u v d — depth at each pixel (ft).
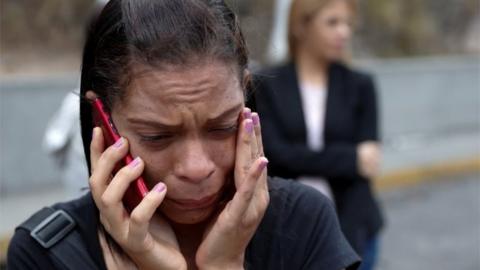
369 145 10.22
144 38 4.27
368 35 46.26
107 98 4.62
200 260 4.85
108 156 4.63
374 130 10.37
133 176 4.52
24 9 37.47
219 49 4.31
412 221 23.98
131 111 4.41
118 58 4.40
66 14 38.09
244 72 4.64
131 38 4.32
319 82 10.43
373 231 9.99
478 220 24.21
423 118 34.65
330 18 10.33
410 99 33.99
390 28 46.85
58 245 4.88
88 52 4.82
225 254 4.83
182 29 4.26
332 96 10.34
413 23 47.85
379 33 46.65
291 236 5.12
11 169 23.95
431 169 30.37
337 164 9.98
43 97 24.22
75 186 11.46
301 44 10.60
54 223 4.92
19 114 23.89
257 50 6.47
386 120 33.27
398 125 33.78
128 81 4.35
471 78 36.19
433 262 20.06
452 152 32.58
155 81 4.25
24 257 4.89
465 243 21.67
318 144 10.30
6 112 23.70
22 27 37.04
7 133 23.77
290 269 5.10
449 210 25.48
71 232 4.94
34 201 23.29
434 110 35.01
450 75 35.29
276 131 10.23
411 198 27.25
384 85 32.96
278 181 5.38
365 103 10.41
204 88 4.27
